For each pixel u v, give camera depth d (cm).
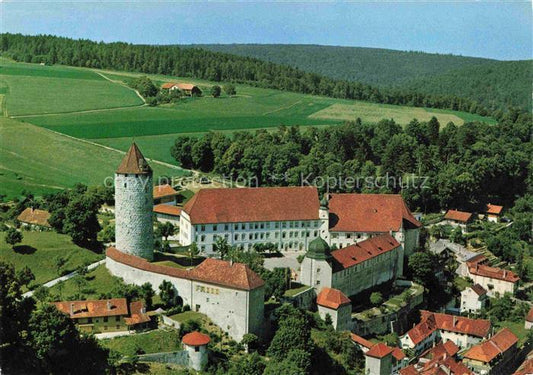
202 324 18562
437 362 19475
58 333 15512
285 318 18575
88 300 18775
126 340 17425
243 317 18250
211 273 18925
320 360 18400
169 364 16925
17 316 15950
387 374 19212
